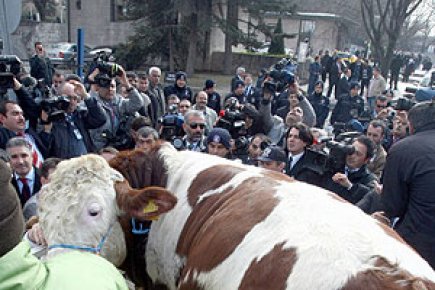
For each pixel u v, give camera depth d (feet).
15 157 12.49
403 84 89.61
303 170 13.33
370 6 70.79
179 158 7.91
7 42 14.17
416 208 9.27
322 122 33.83
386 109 25.67
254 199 6.01
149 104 25.12
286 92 26.58
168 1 73.15
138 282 7.93
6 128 14.48
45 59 37.47
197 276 5.94
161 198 5.82
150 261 7.54
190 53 77.46
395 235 5.27
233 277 5.32
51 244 5.65
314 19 122.62
